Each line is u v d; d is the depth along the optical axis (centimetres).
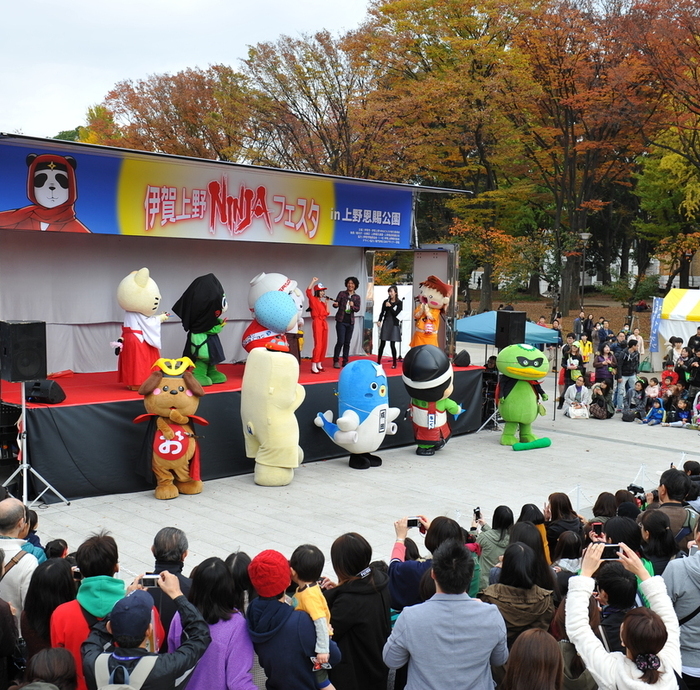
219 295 1355
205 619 414
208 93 2959
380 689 478
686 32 2523
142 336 1277
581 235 3306
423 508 1141
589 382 1998
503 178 3819
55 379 1416
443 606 395
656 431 1783
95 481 1152
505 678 356
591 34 2875
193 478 1178
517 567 464
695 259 4944
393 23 3133
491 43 3105
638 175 3791
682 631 488
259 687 422
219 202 1452
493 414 1752
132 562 891
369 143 2891
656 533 602
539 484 1298
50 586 453
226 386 1366
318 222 1625
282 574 426
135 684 357
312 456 1420
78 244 1488
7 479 1100
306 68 2891
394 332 1708
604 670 367
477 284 5572
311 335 1903
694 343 2106
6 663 412
